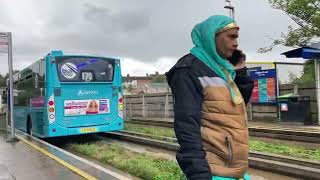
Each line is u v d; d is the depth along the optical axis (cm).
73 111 1666
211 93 285
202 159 276
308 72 2384
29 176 912
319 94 1806
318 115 1812
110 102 1744
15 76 2295
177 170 1005
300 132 1482
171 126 2270
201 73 286
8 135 1831
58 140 1920
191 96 283
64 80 1656
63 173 929
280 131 1564
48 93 1639
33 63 1859
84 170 948
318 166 1005
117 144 1705
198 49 296
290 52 1780
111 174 901
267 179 976
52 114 1636
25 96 2020
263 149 1307
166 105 2850
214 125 287
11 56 1636
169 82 298
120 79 1773
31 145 1425
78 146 1599
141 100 3177
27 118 1975
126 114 3425
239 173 287
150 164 1121
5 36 1623
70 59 1672
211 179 275
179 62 292
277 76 2066
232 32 295
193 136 278
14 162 1089
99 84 1720
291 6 2769
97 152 1458
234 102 287
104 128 1725
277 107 2044
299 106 1858
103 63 1736
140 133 1906
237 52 315
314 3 2759
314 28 2783
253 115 2194
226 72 295
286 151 1263
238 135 286
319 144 1400
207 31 292
